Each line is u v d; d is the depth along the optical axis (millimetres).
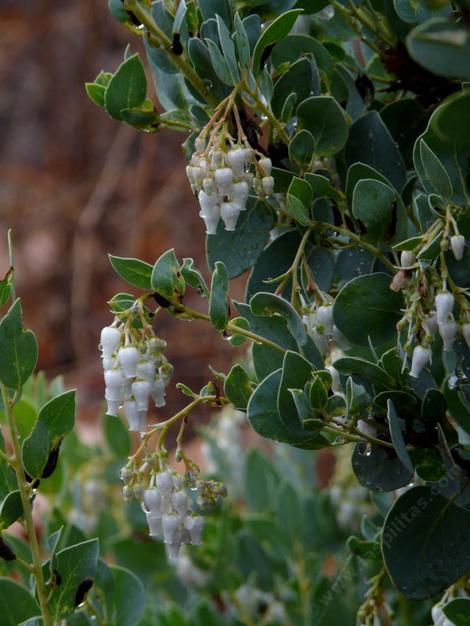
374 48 950
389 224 876
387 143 907
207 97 894
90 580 909
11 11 3686
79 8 3576
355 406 859
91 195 3512
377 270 912
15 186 3580
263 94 895
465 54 719
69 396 881
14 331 869
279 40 877
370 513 1161
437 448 883
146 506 879
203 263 3193
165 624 1118
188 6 904
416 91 946
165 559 1199
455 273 854
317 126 887
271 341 888
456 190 853
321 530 1178
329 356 931
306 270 895
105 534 1221
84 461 1223
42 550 1135
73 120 3650
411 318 833
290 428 864
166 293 865
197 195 869
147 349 859
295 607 1162
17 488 910
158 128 929
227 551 1164
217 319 863
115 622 964
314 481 1256
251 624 1162
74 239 3438
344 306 878
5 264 3412
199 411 2582
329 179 924
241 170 848
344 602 1012
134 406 863
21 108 3787
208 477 1261
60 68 3650
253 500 1222
